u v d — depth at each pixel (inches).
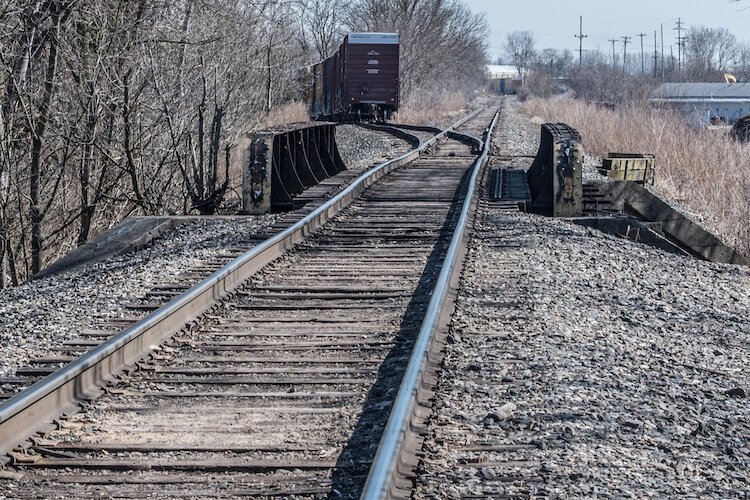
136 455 336.2
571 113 2972.4
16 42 1087.0
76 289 637.3
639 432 359.9
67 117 1136.8
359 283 629.9
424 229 848.9
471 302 562.9
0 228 1061.8
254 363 450.6
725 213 1252.5
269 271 669.9
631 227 951.0
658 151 1696.6
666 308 613.6
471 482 300.7
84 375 400.2
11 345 492.1
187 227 918.4
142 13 1178.6
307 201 1036.5
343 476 313.3
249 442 346.9
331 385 416.2
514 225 877.8
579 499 288.5
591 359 456.8
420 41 4869.6
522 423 358.3
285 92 3029.0
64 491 303.6
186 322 511.5
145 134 1220.5
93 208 1143.6
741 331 580.1
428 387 395.5
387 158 1711.4
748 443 360.5
